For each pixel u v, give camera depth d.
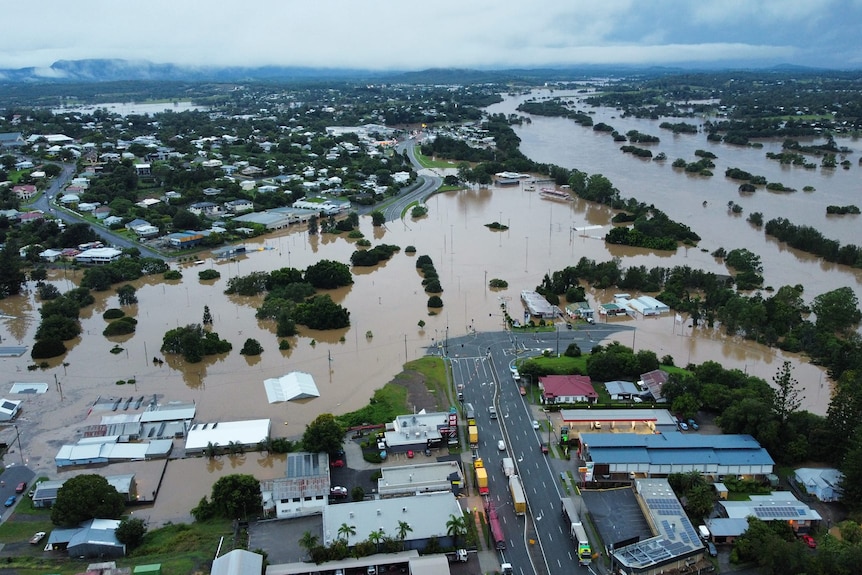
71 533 141.50
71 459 169.88
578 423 183.12
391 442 173.38
